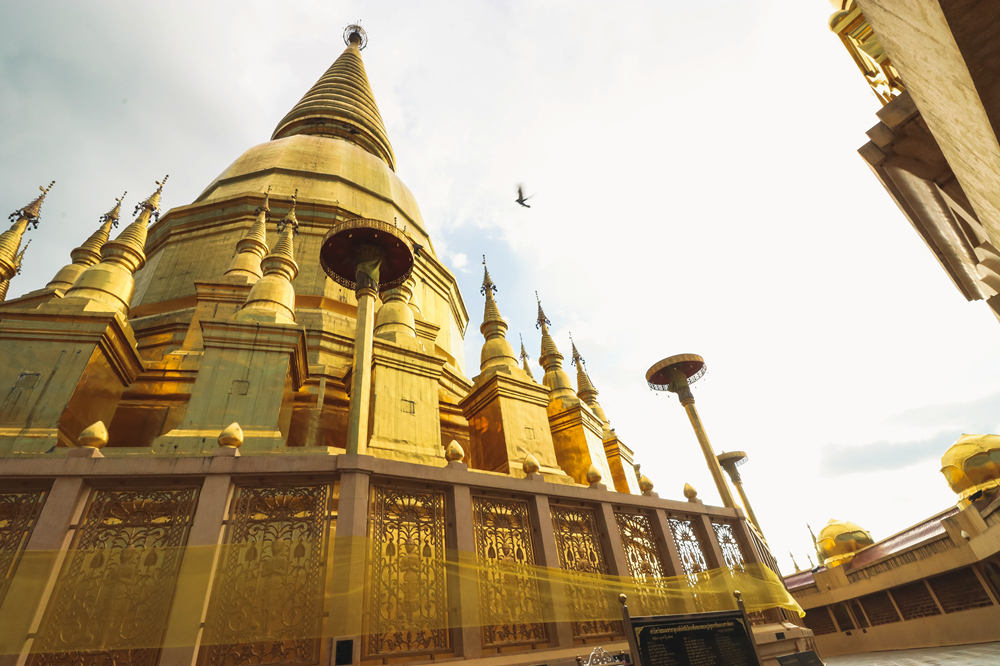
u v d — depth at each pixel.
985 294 8.79
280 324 11.29
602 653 8.24
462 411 16.72
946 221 7.64
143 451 8.89
